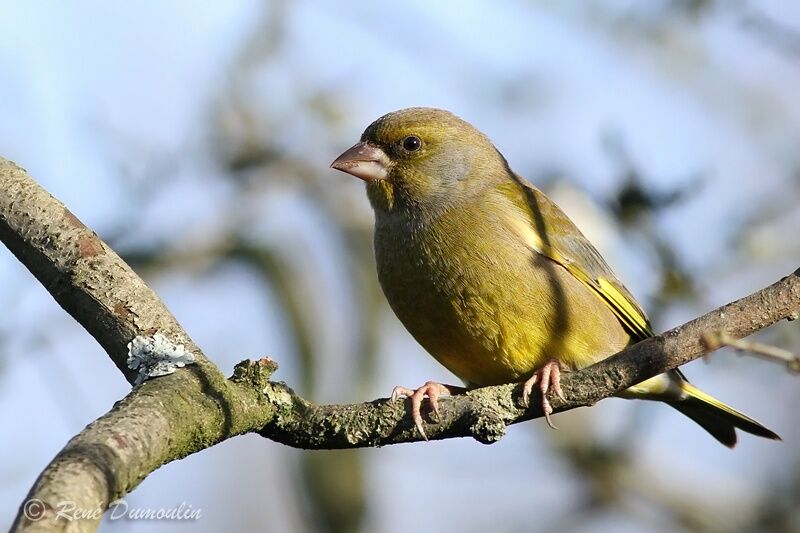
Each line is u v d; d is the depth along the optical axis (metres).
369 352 13.94
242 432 7.57
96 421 6.68
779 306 8.03
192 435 7.11
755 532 14.45
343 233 14.29
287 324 13.58
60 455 6.16
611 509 14.91
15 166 8.55
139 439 6.57
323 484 13.27
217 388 7.38
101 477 6.04
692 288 13.27
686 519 14.48
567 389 8.48
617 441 14.62
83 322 7.98
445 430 8.39
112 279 8.01
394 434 8.11
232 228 13.86
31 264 8.17
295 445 7.96
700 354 8.20
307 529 13.45
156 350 7.60
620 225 13.30
